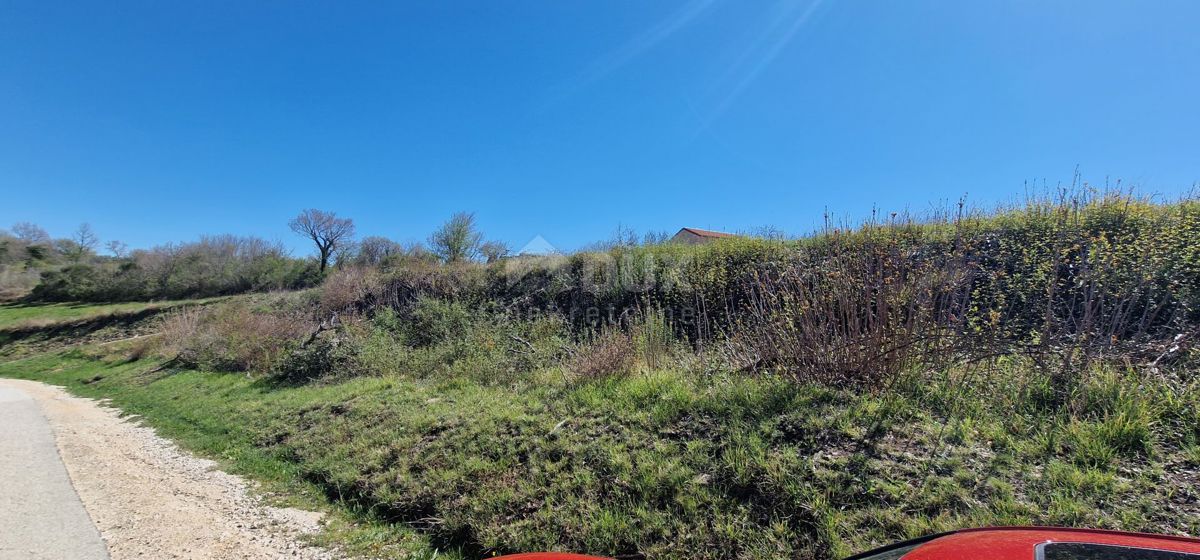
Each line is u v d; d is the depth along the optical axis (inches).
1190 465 105.7
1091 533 56.7
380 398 277.4
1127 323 183.8
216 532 157.9
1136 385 133.0
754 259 357.7
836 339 177.8
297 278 1363.2
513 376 283.3
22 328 1088.8
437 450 189.0
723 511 121.2
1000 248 258.8
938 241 281.6
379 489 171.9
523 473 159.6
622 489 138.3
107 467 235.9
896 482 115.3
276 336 547.8
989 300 227.0
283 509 174.1
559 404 207.3
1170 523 91.0
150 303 1244.5
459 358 354.3
